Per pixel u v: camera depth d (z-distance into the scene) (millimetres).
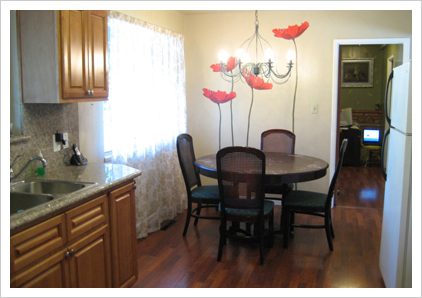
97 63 2967
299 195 3990
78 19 2732
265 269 3369
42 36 2576
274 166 3789
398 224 2682
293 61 5078
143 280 3162
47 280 2066
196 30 5312
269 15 5078
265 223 4496
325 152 5145
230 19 5199
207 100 5426
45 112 2918
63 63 2604
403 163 2623
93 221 2441
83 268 2359
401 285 2689
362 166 8109
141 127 4051
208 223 4574
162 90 4461
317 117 5117
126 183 2832
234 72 5246
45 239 2041
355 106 8664
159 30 4340
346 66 8609
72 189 2578
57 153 3055
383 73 8336
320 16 4949
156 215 4332
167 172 4625
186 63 5402
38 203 2305
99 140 3555
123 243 2809
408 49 4766
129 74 3824
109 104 3602
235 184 3439
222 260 3549
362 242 3973
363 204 5363
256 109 5281
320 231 4301
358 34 4883
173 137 4770
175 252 3732
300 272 3311
